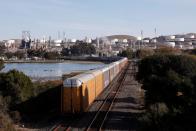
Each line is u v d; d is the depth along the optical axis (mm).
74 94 33250
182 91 29969
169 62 39031
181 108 25531
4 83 39188
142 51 156250
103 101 44000
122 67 118375
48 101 41219
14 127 27906
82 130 27312
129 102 44438
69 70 140250
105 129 27891
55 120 32156
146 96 34312
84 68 157375
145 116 24656
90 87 38812
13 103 37625
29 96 39406
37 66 179375
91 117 33094
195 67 37781
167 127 22969
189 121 23328
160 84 31891
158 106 26062
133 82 74000
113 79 75812
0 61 92812
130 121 31500
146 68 41219
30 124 30672
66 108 33375
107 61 196500
